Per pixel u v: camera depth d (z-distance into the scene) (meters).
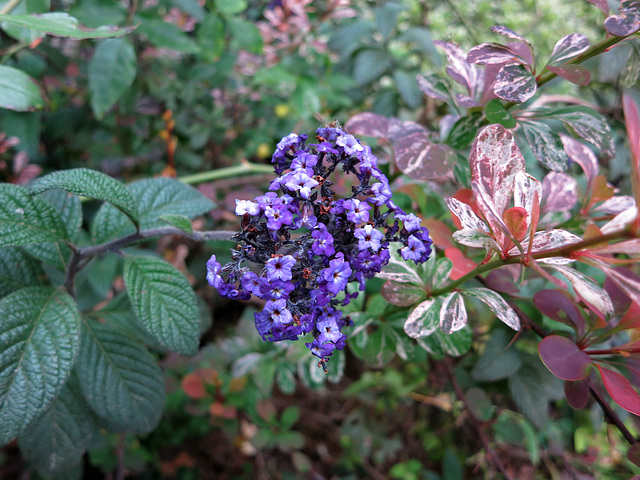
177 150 0.40
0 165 0.29
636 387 0.16
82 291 0.26
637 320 0.15
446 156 0.19
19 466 0.32
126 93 0.35
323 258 0.14
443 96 0.20
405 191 0.22
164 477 0.39
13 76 0.20
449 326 0.16
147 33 0.29
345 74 0.38
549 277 0.14
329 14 0.36
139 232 0.18
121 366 0.20
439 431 0.42
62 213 0.20
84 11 0.28
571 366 0.15
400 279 0.18
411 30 0.33
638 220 0.12
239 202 0.14
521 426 0.26
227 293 0.14
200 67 0.38
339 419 0.44
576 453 0.34
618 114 0.25
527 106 0.23
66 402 0.20
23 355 0.16
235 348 0.32
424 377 0.35
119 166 0.35
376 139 0.24
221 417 0.35
